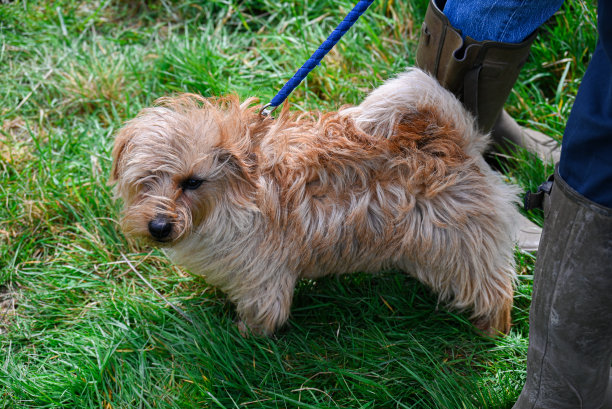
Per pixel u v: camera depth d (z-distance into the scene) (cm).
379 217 252
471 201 248
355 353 277
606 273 167
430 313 295
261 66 417
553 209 178
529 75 403
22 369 274
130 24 467
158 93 405
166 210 238
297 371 273
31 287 312
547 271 183
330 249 259
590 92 158
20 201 344
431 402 258
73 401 260
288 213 254
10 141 378
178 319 288
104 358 273
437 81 258
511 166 352
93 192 346
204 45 417
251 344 282
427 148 248
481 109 286
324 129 255
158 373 271
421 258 256
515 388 258
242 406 258
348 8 435
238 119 247
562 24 407
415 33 428
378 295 301
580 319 178
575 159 164
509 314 280
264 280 263
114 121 395
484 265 259
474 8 251
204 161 238
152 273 318
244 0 467
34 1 468
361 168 250
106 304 300
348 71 416
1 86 411
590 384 195
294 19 440
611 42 147
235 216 251
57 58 432
